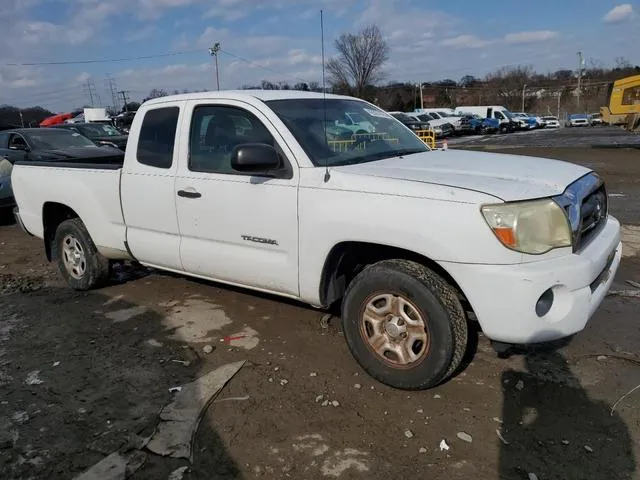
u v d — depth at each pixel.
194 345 4.14
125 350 4.11
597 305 3.23
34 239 8.38
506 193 2.96
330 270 3.58
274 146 3.71
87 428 3.14
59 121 44.12
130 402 3.39
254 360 3.86
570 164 3.85
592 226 3.40
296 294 3.73
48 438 3.06
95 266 5.25
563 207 3.02
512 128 46.72
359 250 3.57
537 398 3.26
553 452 2.79
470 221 2.92
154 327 4.51
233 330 4.37
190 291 5.32
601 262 3.17
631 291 4.85
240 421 3.14
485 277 2.92
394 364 3.36
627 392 3.28
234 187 3.85
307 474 2.69
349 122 4.19
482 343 3.95
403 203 3.12
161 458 2.85
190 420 3.16
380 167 3.52
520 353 3.78
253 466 2.77
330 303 3.69
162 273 5.94
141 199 4.49
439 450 2.83
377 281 3.31
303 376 3.61
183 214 4.21
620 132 35.66
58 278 6.09
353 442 2.92
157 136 4.42
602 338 3.97
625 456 2.75
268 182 3.67
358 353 3.50
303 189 3.51
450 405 3.22
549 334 2.97
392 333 3.33
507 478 2.62
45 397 3.49
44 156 10.69
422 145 4.57
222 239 4.02
